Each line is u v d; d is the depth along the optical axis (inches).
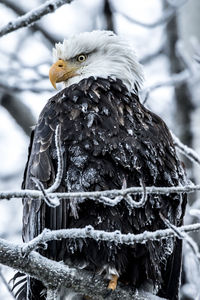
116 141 413.1
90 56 473.4
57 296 398.3
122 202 406.6
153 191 344.8
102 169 407.2
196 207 538.3
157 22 612.7
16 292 444.5
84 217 406.0
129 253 412.2
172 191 346.3
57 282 375.2
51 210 407.5
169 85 592.7
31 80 650.8
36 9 346.3
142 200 337.4
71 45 474.0
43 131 420.8
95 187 406.3
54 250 409.4
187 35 663.8
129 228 410.9
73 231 348.5
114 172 408.8
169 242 428.1
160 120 444.5
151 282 423.2
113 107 429.1
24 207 427.2
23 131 661.9
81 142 410.6
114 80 456.8
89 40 472.7
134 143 416.2
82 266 409.1
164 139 433.1
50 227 407.5
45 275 368.5
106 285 399.5
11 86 644.1
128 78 465.7
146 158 416.5
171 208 428.1
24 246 354.3
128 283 414.3
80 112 421.1
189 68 598.9
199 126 640.4
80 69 471.5
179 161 439.5
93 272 400.8
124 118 427.8
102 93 441.7
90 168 407.2
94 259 407.5
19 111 656.4
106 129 415.5
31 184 413.7
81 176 406.3
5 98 655.8
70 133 412.5
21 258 358.0
